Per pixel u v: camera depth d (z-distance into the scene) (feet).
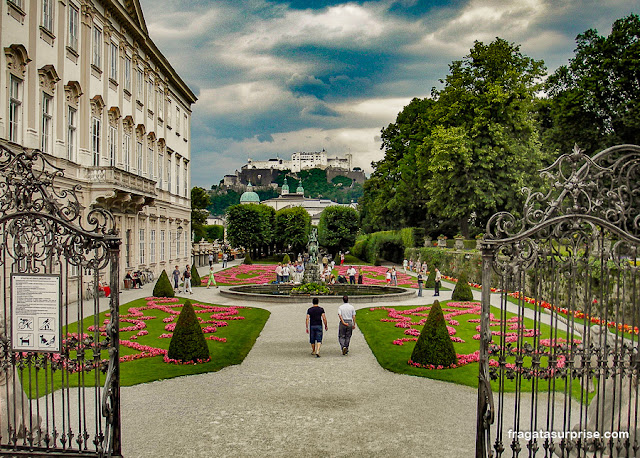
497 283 116.26
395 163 219.00
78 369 26.55
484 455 26.20
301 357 54.29
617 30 128.98
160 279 102.47
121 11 108.27
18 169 27.25
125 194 101.71
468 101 153.38
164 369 47.91
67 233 26.91
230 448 30.17
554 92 158.30
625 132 128.57
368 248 253.65
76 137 91.30
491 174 152.46
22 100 72.84
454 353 49.73
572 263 26.03
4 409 27.76
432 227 224.33
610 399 28.63
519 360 26.13
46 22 80.64
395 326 71.56
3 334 26.78
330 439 31.60
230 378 45.60
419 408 37.50
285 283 124.77
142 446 30.30
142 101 130.82
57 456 26.12
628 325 60.95
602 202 26.32
